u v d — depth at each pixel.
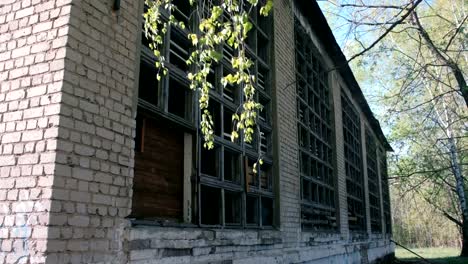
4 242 3.11
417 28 7.30
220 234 5.23
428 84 10.05
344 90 14.52
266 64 7.83
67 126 3.24
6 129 3.36
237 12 3.76
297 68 9.62
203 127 3.92
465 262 19.55
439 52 8.02
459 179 18.25
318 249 9.15
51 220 3.01
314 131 10.27
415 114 10.59
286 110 8.20
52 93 3.26
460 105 11.75
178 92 5.19
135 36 4.11
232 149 5.96
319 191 10.34
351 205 13.70
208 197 5.58
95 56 3.59
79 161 3.30
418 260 23.08
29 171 3.17
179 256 4.39
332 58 12.81
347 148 13.95
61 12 3.43
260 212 6.65
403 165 14.57
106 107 3.64
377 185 20.06
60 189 3.11
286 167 7.80
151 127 4.60
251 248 6.05
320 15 10.77
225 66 5.96
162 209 4.59
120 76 3.84
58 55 3.33
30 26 3.52
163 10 4.67
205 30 4.49
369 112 18.30
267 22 8.17
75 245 3.17
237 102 6.21
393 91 10.05
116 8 3.89
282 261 7.03
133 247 3.74
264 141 7.42
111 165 3.61
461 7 10.29
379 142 22.05
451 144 12.87
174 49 5.14
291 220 7.70
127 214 3.72
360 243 13.86
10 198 3.18
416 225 47.19
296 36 9.89
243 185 6.14
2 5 3.69
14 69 3.48
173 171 4.87
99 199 3.45
